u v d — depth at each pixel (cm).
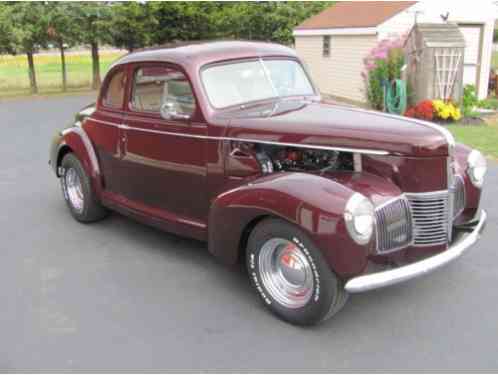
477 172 427
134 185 506
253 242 377
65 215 622
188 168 444
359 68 1662
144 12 2316
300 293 365
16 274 464
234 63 454
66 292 429
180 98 442
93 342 358
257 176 396
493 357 333
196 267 473
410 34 1259
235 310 397
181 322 381
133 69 482
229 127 412
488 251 491
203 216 450
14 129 1310
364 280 326
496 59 2855
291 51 507
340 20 1792
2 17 2136
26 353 346
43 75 3183
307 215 332
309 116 410
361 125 382
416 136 361
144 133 474
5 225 590
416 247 378
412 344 349
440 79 1207
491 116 1263
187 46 470
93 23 2297
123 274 461
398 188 370
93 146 550
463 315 383
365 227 324
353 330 367
